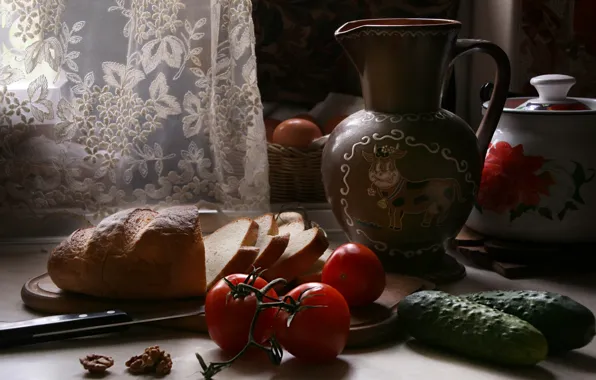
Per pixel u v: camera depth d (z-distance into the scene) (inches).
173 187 46.4
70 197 45.3
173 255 38.0
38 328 35.9
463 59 54.4
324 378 33.8
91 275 38.3
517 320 34.4
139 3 44.5
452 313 35.2
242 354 33.4
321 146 47.4
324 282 38.7
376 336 36.7
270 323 34.9
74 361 35.2
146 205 46.3
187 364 35.0
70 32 44.2
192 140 46.1
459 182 41.1
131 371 34.3
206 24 45.3
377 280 38.1
